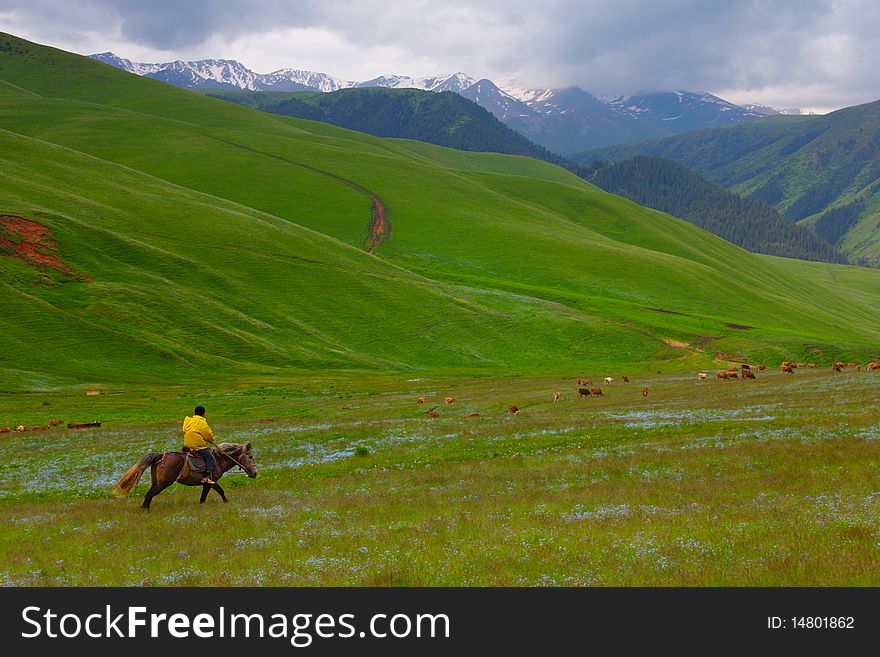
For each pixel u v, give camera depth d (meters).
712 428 34.34
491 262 195.12
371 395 75.50
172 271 133.00
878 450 24.30
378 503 22.48
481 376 100.44
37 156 180.25
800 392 51.09
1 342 94.44
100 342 100.56
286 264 148.88
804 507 17.81
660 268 195.25
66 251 125.75
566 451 31.50
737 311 173.88
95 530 20.62
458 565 15.15
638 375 101.31
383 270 160.25
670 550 14.97
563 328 137.62
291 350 114.06
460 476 26.83
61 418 59.50
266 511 22.17
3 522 22.83
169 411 63.97
